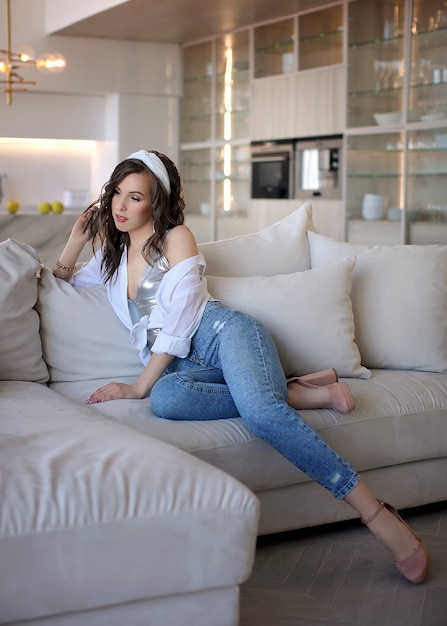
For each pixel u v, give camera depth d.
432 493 2.92
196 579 1.80
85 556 1.70
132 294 2.86
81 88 8.21
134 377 2.94
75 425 2.16
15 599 1.65
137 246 2.82
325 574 2.46
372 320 3.12
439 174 6.07
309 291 2.94
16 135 8.33
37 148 8.70
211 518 1.80
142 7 6.80
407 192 6.31
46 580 1.67
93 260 3.00
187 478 1.84
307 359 2.90
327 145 6.95
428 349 3.10
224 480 1.87
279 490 2.61
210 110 8.33
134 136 8.48
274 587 2.38
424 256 3.21
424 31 6.11
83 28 7.71
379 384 2.90
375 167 6.57
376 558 2.57
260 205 7.75
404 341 3.09
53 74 8.09
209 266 3.14
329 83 6.86
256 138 7.73
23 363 2.81
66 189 8.87
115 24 7.52
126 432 2.13
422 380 2.97
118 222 2.77
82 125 8.57
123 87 8.37
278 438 2.38
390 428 2.75
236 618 1.88
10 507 1.67
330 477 2.35
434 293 3.15
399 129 6.32
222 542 1.82
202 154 8.52
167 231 2.75
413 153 6.26
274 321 2.88
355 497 2.35
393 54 6.36
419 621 2.18
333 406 2.65
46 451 1.92
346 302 3.00
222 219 8.29
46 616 1.70
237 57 7.90
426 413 2.83
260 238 3.28
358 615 2.21
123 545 1.73
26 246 2.93
